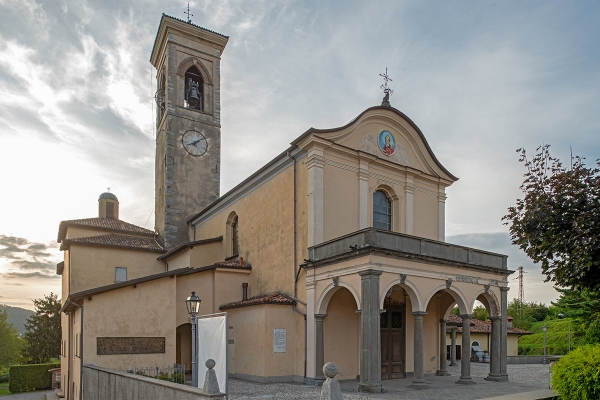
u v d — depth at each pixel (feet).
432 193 82.58
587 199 32.22
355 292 55.31
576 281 33.01
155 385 36.29
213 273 77.05
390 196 76.69
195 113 115.65
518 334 126.31
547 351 139.23
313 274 63.16
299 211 68.23
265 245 76.43
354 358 65.82
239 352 69.87
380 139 75.66
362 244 55.21
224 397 28.84
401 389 54.70
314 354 61.05
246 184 82.79
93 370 54.90
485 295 67.05
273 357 63.87
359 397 48.11
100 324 60.23
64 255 99.25
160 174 115.34
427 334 74.54
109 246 92.12
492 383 62.08
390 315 69.77
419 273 57.82
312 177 66.03
